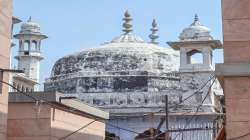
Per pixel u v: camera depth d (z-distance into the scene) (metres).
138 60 39.62
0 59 14.76
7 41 15.20
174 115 32.97
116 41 43.16
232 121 12.68
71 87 39.19
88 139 20.94
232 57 12.91
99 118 22.08
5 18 15.08
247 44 12.91
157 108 35.56
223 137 16.22
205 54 37.34
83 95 37.50
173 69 39.78
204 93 35.62
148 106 35.78
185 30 38.28
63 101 17.95
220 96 36.31
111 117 35.16
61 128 18.38
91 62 40.06
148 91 37.44
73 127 19.45
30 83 40.28
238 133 12.59
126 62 39.53
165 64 39.91
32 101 17.64
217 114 30.02
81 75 39.22
